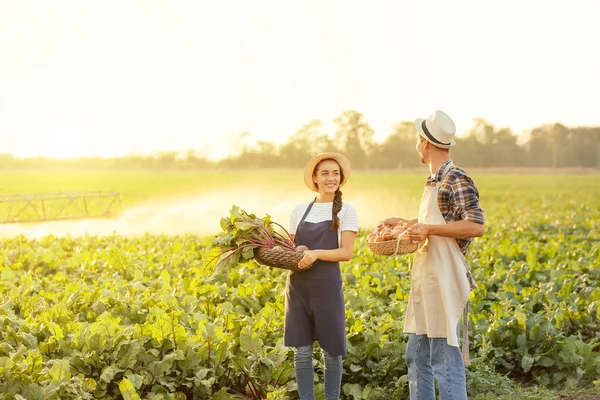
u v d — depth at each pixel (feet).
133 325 21.99
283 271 33.60
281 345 20.51
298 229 17.97
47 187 208.64
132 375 17.56
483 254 40.16
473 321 24.39
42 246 48.75
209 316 24.04
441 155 17.10
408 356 17.43
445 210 16.58
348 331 21.88
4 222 63.57
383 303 28.14
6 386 16.10
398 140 470.80
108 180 263.90
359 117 463.42
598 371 21.48
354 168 446.60
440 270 16.55
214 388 19.26
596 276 32.37
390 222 18.31
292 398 19.51
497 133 495.00
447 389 16.42
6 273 29.84
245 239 17.44
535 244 43.91
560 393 20.65
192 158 463.83
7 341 19.40
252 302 26.78
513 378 22.67
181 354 18.71
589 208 102.32
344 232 17.58
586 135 484.33
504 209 103.60
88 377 18.03
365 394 19.76
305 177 18.38
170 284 30.83
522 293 28.60
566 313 25.16
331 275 17.43
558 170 429.38
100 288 27.81
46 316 21.71
